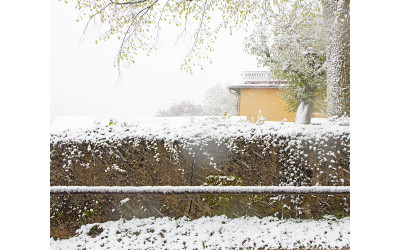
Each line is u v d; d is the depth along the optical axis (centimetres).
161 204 425
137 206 423
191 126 444
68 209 418
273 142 415
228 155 421
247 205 419
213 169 422
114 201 420
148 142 426
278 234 361
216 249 333
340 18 636
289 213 417
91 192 312
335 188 304
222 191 308
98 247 347
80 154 421
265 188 305
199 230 381
